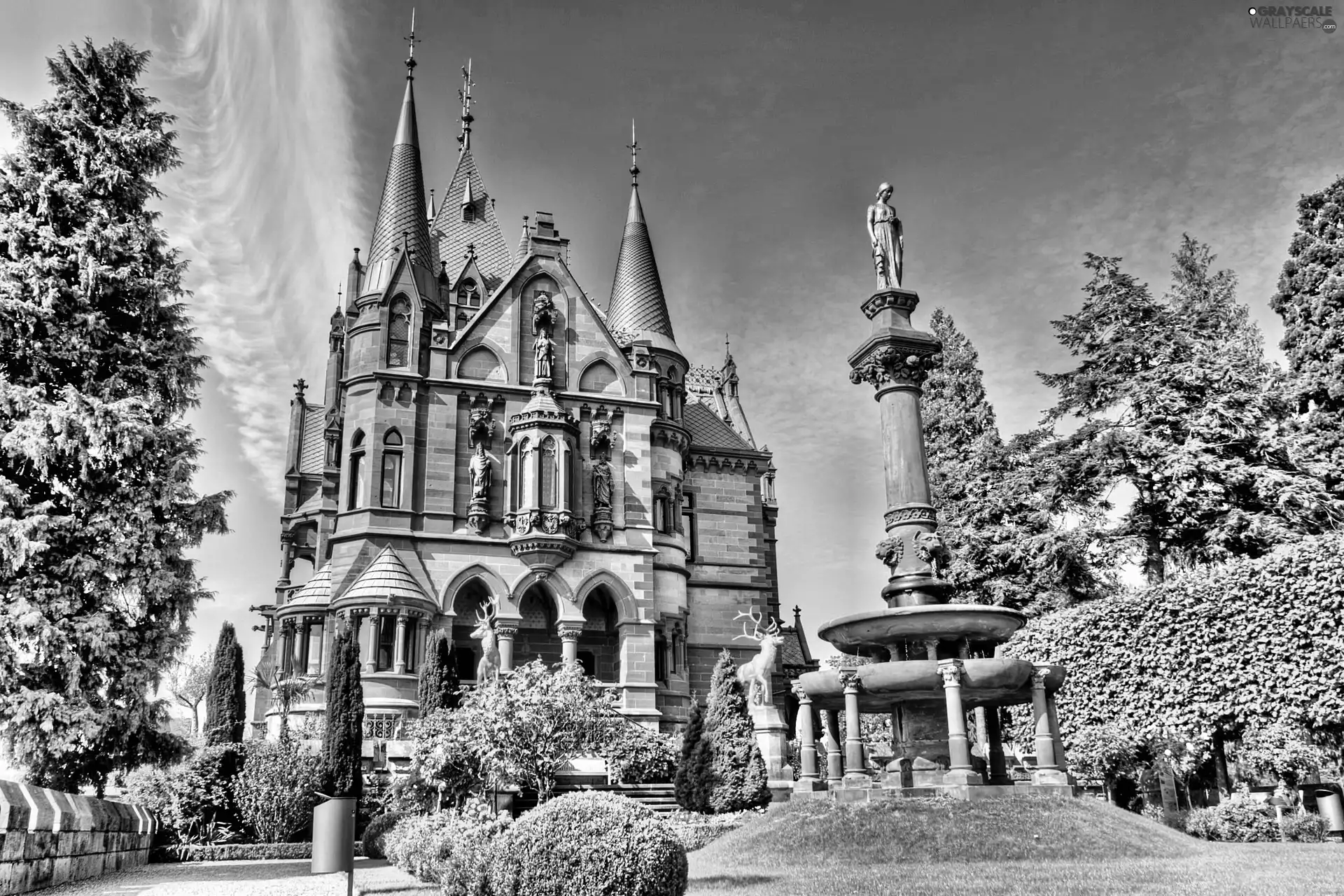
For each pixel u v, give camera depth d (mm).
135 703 24969
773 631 33281
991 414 52094
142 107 29438
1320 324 38938
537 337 47969
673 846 12773
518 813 27922
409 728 33500
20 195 27125
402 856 19672
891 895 13688
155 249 28516
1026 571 42562
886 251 25141
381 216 49844
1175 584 28703
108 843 22266
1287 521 35594
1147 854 16641
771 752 31672
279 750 29516
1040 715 20531
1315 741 28641
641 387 49219
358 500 44219
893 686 20438
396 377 45156
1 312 25375
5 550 23484
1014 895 13328
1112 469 39531
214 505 27359
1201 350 38969
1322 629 25500
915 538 23016
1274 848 17594
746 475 57062
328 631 41812
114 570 24984
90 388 26438
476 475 44875
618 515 46875
